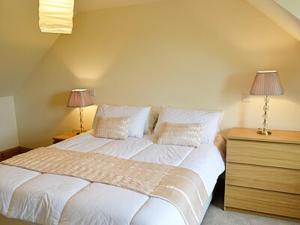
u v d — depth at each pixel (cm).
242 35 287
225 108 306
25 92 433
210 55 304
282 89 254
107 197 165
